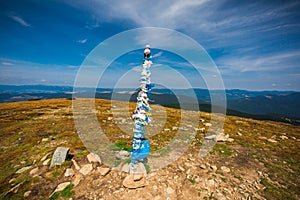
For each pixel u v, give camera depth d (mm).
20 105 53594
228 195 8188
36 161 11641
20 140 17734
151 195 7906
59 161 10180
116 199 7738
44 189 8492
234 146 15281
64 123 24594
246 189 8844
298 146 16734
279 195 8719
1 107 49219
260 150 14844
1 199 8164
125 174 9188
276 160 12883
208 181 9023
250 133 21500
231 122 29766
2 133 20391
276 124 33188
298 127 30719
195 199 7793
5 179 10000
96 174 9188
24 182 9016
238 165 11461
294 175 10797
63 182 8828
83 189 8305
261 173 10695
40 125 23812
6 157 13266
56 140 16359
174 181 8820
